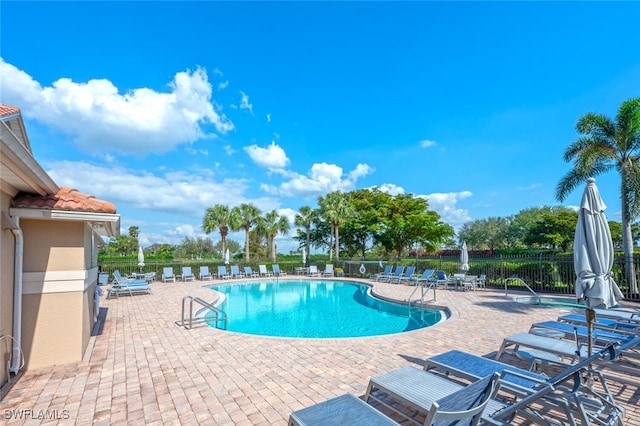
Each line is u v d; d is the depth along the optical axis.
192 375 5.21
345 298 17.39
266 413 3.96
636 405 4.09
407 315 12.73
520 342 5.32
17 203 5.16
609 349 3.35
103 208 5.78
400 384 3.71
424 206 40.16
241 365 5.67
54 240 5.74
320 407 2.97
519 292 15.09
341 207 33.53
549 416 3.70
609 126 14.57
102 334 7.88
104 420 3.80
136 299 13.93
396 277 20.59
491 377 2.71
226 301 16.28
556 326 6.47
